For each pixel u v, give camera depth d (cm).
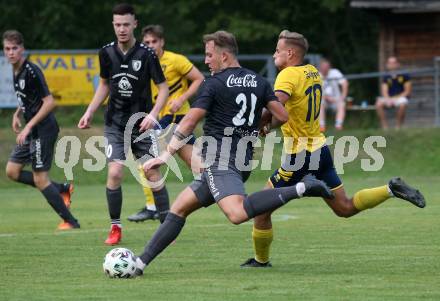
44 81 3047
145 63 2688
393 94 5972
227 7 8950
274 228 3038
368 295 1873
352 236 2822
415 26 7369
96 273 2180
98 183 5050
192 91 3200
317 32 9269
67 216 3128
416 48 7381
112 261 2103
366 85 8794
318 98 2238
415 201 2142
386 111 6481
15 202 4259
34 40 8288
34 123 3016
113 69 2697
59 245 2683
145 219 3312
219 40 2100
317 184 1995
